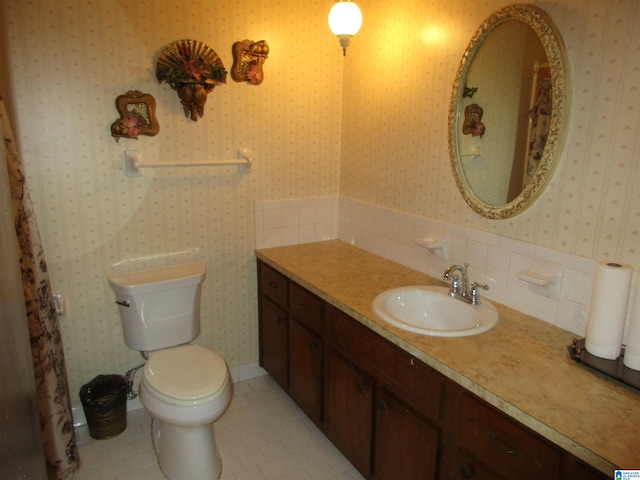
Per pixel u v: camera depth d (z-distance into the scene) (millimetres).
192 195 2420
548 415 1157
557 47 1511
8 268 729
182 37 2205
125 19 2080
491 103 1773
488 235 1874
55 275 2191
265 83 2461
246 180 2539
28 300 1767
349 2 2062
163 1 2133
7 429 654
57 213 2133
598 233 1503
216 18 2264
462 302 1839
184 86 2188
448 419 1450
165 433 2047
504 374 1346
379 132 2430
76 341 2312
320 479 2047
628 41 1357
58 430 1954
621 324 1350
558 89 1524
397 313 1916
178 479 2006
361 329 1809
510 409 1207
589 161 1499
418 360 1538
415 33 2119
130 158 2215
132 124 2158
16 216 1708
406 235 2312
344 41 2111
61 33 1973
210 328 2654
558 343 1533
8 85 1916
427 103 2100
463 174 1933
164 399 1861
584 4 1451
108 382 2375
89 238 2227
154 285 2211
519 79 1656
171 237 2416
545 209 1654
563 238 1609
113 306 2355
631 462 997
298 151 2646
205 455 2002
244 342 2783
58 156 2078
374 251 2562
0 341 650
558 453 1125
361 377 1848
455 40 1920
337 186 2814
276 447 2248
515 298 1796
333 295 1957
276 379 2631
